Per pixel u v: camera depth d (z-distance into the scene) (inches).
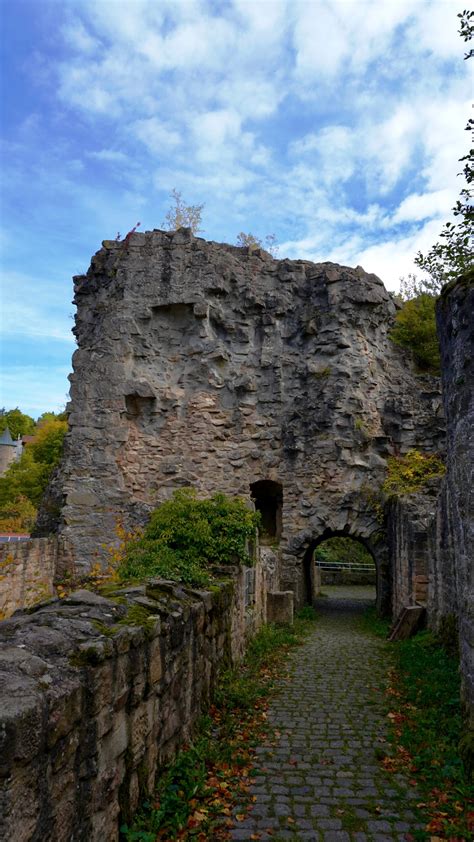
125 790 156.3
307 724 274.1
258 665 385.7
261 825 178.1
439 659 375.6
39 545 649.0
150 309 787.4
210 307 794.2
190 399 782.5
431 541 470.3
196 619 250.1
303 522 746.8
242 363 804.6
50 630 141.5
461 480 230.4
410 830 175.9
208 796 191.8
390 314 846.5
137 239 808.3
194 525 388.5
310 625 603.5
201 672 259.8
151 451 772.6
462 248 333.1
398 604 593.0
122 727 154.0
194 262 797.2
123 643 153.9
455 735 237.6
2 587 550.6
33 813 102.2
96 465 739.4
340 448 747.4
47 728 107.9
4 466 2301.9
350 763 227.1
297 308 817.5
